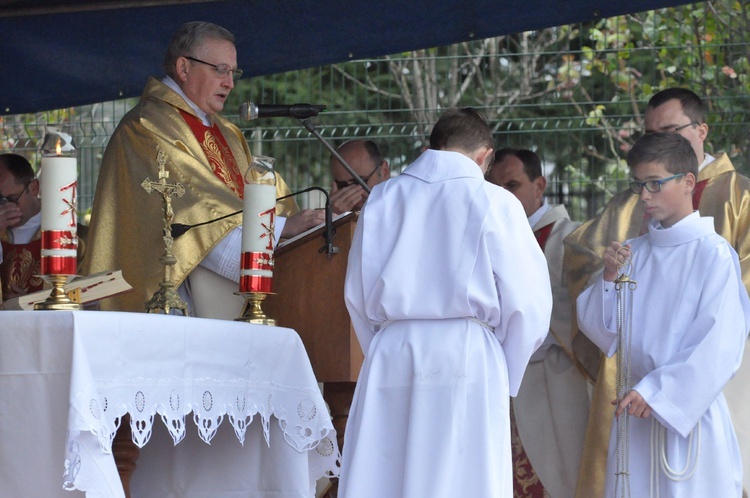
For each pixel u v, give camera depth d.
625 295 7.86
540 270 6.20
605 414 8.59
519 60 17.42
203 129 8.70
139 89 12.09
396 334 6.22
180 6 11.76
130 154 8.26
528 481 9.85
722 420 7.71
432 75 17.09
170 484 7.15
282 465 6.75
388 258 6.27
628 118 13.98
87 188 13.83
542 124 12.73
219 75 8.78
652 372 7.54
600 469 8.54
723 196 8.90
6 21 11.83
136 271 7.88
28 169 10.89
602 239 9.24
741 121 12.77
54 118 14.16
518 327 6.14
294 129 13.00
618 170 12.50
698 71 14.03
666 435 7.57
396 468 6.09
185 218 7.89
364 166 9.77
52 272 5.70
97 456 5.27
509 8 11.39
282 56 11.89
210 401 6.04
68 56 12.00
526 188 10.27
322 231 7.41
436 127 6.63
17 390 5.38
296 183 13.15
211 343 6.08
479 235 6.09
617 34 14.77
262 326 6.45
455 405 6.00
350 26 11.71
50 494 5.37
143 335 5.71
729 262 7.75
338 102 15.05
